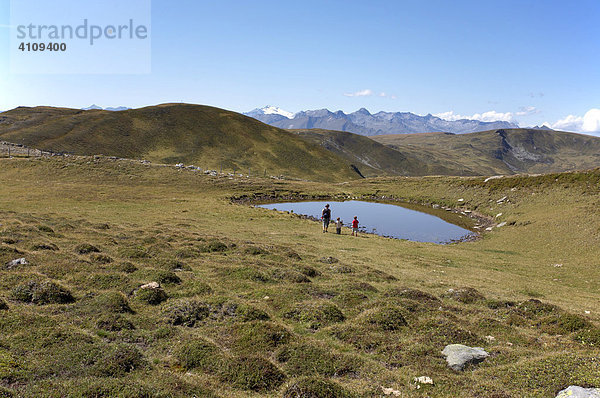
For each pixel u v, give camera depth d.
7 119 182.25
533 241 45.81
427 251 41.00
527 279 29.67
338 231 49.66
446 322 16.06
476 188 86.50
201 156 192.75
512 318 17.92
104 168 100.44
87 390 9.18
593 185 61.03
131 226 38.53
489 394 10.27
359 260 32.12
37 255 21.59
